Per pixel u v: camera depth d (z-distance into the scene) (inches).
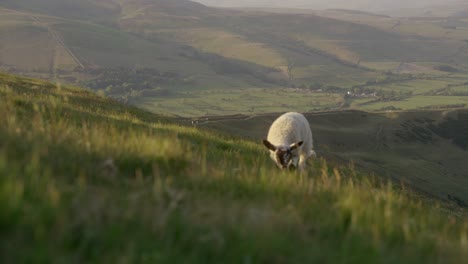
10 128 281.4
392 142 6456.7
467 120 7278.5
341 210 239.0
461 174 5546.3
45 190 177.3
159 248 155.8
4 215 145.1
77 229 157.8
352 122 6894.7
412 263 192.1
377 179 743.7
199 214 194.9
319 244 187.9
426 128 6978.4
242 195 256.1
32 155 229.5
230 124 5428.2
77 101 930.7
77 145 283.0
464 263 203.2
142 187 229.6
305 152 576.7
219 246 162.2
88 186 207.8
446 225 286.5
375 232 212.8
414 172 5142.7
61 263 132.2
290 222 205.2
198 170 283.6
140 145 305.0
